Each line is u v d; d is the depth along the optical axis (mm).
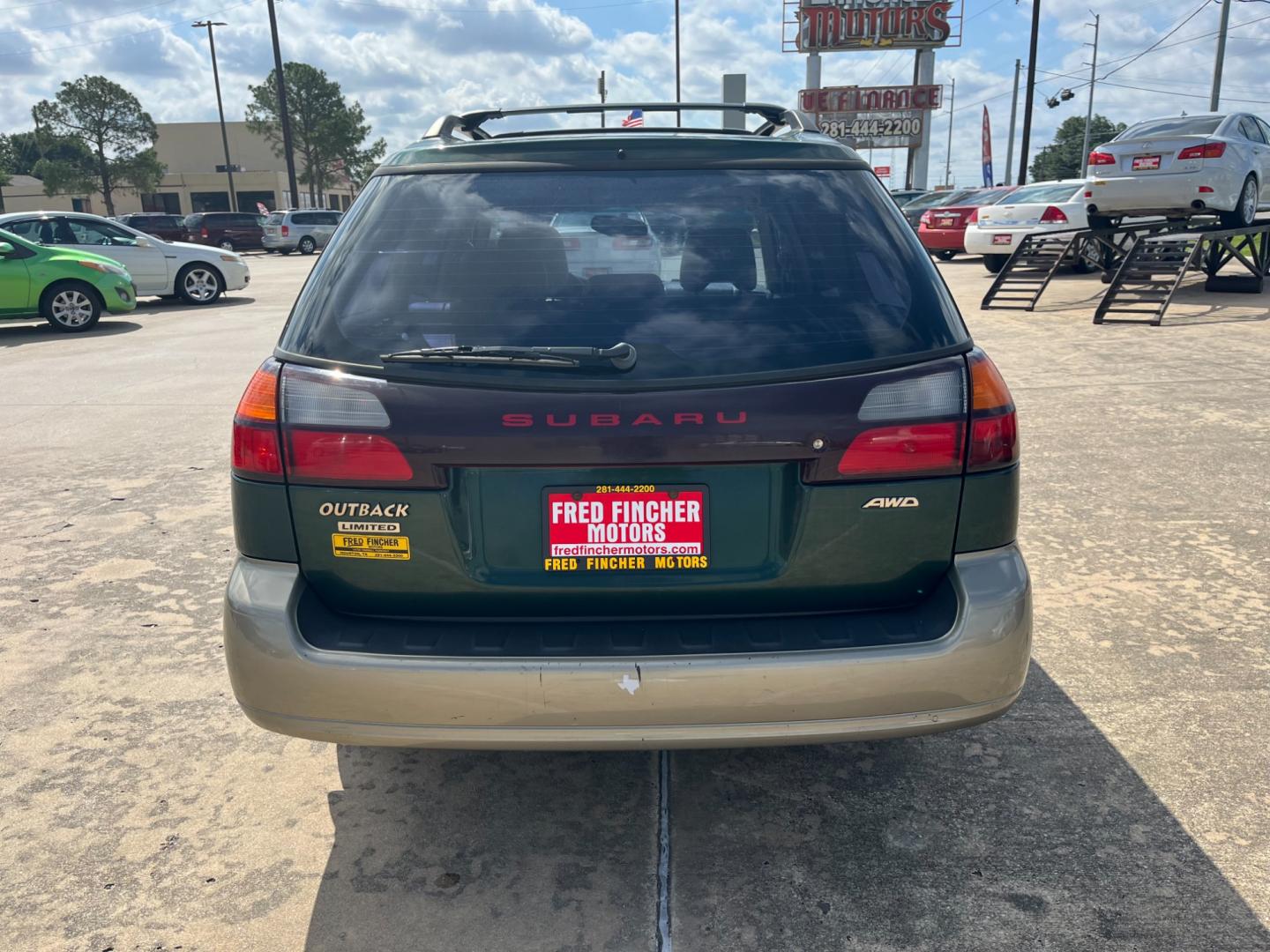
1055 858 2396
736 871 2387
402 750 2955
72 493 5492
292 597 2127
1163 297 10453
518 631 2121
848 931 2182
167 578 4258
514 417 2043
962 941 2143
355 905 2287
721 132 2557
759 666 2014
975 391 2121
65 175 68312
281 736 3027
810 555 2113
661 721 2035
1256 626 3584
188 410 7582
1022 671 2146
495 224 2250
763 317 2119
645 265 2182
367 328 2156
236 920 2244
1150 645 3457
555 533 2104
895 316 2152
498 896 2316
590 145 2369
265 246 37500
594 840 2520
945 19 38281
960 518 2137
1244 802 2584
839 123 39750
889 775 2764
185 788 2754
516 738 2057
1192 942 2117
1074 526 4633
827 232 2248
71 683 3348
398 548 2123
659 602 2139
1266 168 13086
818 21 38719
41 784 2773
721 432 2037
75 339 12008
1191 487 5164
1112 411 6770
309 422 2104
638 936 2182
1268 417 6488
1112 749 2842
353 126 73375
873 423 2068
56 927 2225
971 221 18500
